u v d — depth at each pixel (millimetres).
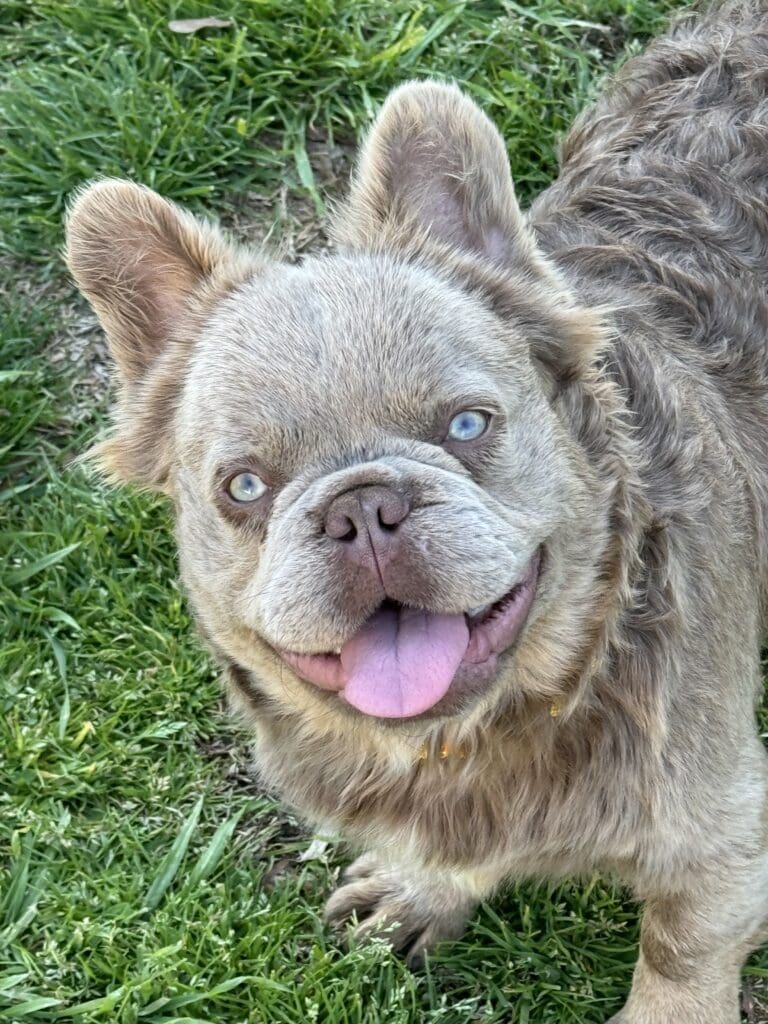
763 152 694
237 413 463
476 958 656
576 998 637
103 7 936
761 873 558
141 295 531
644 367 546
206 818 724
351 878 692
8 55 943
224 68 918
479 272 511
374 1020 626
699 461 542
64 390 864
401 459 443
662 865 540
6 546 813
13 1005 643
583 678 507
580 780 528
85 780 728
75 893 679
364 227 534
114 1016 631
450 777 535
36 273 892
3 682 760
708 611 529
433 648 452
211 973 647
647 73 775
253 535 475
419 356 457
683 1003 587
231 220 903
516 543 450
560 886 672
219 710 760
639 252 641
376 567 432
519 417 472
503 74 914
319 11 921
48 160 894
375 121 533
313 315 468
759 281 650
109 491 820
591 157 743
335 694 485
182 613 789
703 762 524
